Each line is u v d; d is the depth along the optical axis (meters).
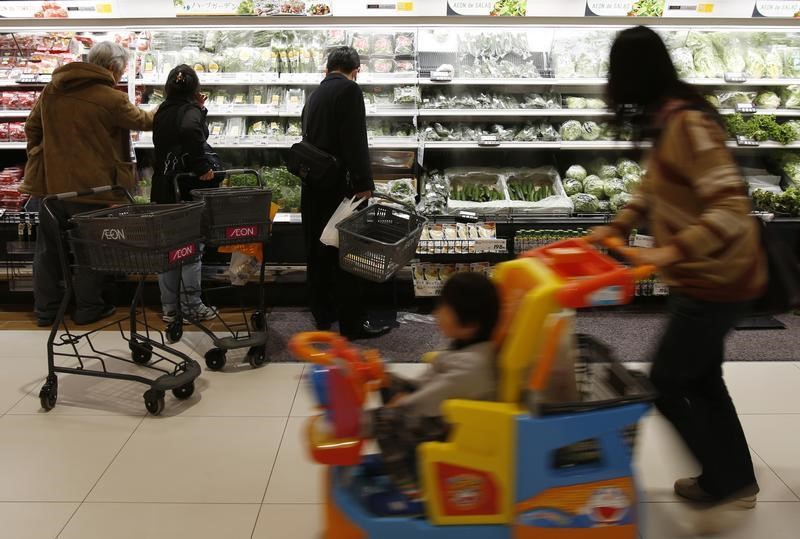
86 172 4.12
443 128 4.68
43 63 4.69
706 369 2.20
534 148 4.73
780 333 4.11
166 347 3.44
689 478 2.51
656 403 2.26
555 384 1.87
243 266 3.86
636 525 1.82
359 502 1.90
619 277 1.72
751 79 4.55
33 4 4.20
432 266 4.36
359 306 3.98
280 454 2.79
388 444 1.85
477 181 4.80
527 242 4.39
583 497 1.77
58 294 4.31
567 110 4.64
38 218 4.20
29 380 3.50
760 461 2.76
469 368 1.86
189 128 3.89
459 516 1.81
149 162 4.79
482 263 4.38
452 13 4.17
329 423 1.83
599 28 4.29
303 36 4.71
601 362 2.06
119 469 2.68
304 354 1.83
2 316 4.48
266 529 2.32
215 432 2.97
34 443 2.88
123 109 4.10
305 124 4.00
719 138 1.90
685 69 4.58
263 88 4.69
